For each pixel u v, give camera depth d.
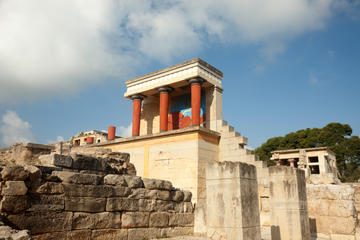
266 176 19.11
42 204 8.91
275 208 13.48
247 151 20.45
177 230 13.73
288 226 12.98
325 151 40.56
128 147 23.33
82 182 10.18
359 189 18.70
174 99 28.00
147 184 12.70
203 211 14.78
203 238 13.31
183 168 19.83
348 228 15.01
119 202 11.24
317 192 16.34
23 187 8.51
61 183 9.59
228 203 10.38
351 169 54.97
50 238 8.90
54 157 10.43
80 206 9.91
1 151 25.81
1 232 6.60
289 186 13.38
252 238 10.29
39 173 9.04
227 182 10.58
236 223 10.05
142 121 29.17
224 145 21.58
